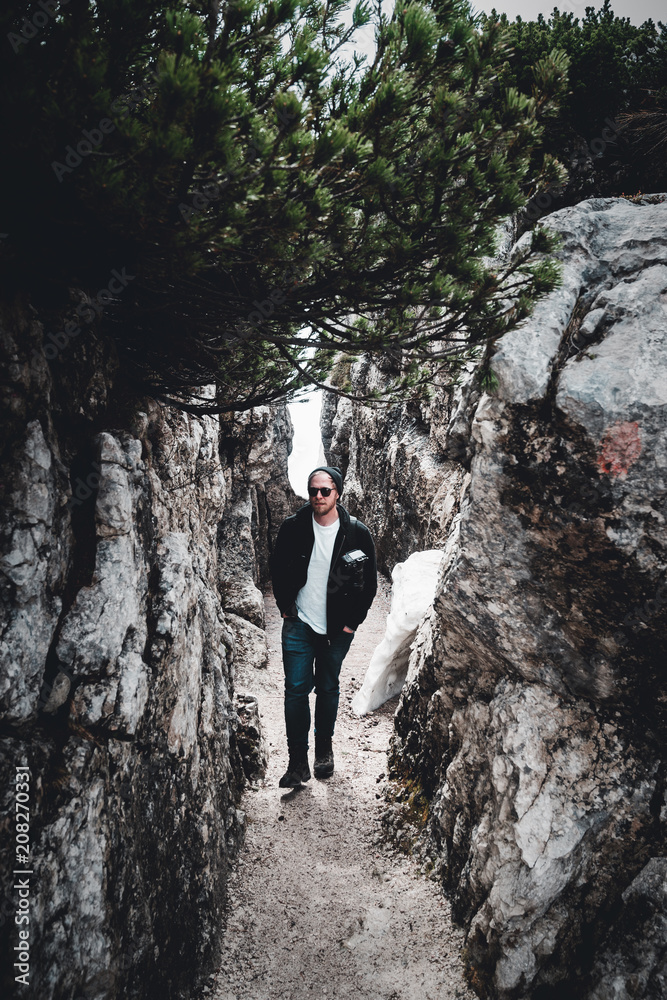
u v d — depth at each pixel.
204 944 2.34
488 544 2.31
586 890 2.23
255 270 2.03
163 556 2.50
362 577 3.34
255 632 5.77
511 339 2.16
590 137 5.34
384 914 2.69
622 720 2.27
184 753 2.42
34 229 1.61
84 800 1.69
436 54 1.68
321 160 1.41
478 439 2.25
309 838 3.15
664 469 1.91
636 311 2.10
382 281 1.97
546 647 2.34
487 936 2.32
